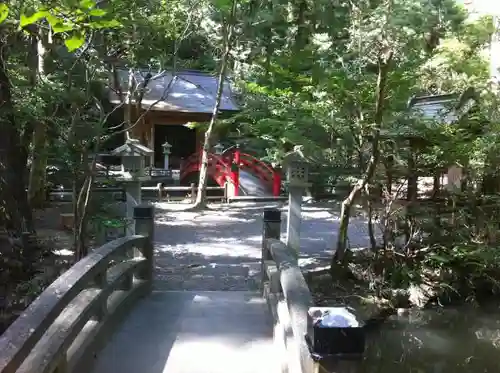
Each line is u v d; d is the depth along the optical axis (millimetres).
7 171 5344
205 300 4469
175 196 13336
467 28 7051
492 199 6008
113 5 3998
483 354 4855
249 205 12297
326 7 4828
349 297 5441
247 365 3049
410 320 5348
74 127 4938
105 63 7992
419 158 5664
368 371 4539
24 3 2896
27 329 1955
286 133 6027
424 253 5934
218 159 13289
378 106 4996
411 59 5125
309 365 1739
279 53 7168
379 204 5961
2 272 4801
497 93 6406
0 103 4887
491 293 5852
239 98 13352
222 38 10414
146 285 4641
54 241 6828
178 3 9320
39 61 6680
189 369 2977
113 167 9227
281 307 3379
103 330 3271
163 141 18797
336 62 5406
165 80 15547
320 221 9914
